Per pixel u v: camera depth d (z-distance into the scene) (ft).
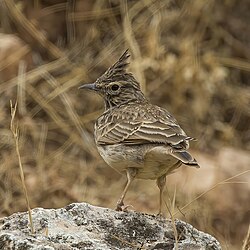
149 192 49.26
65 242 26.84
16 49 54.80
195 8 58.39
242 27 60.70
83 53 57.16
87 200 49.49
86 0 58.34
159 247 27.71
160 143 29.84
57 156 52.08
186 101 55.88
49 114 53.78
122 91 35.01
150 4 58.23
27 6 57.93
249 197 48.55
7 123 52.31
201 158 51.85
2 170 49.90
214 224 47.70
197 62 55.72
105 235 27.91
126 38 56.24
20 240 26.45
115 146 31.35
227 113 57.06
